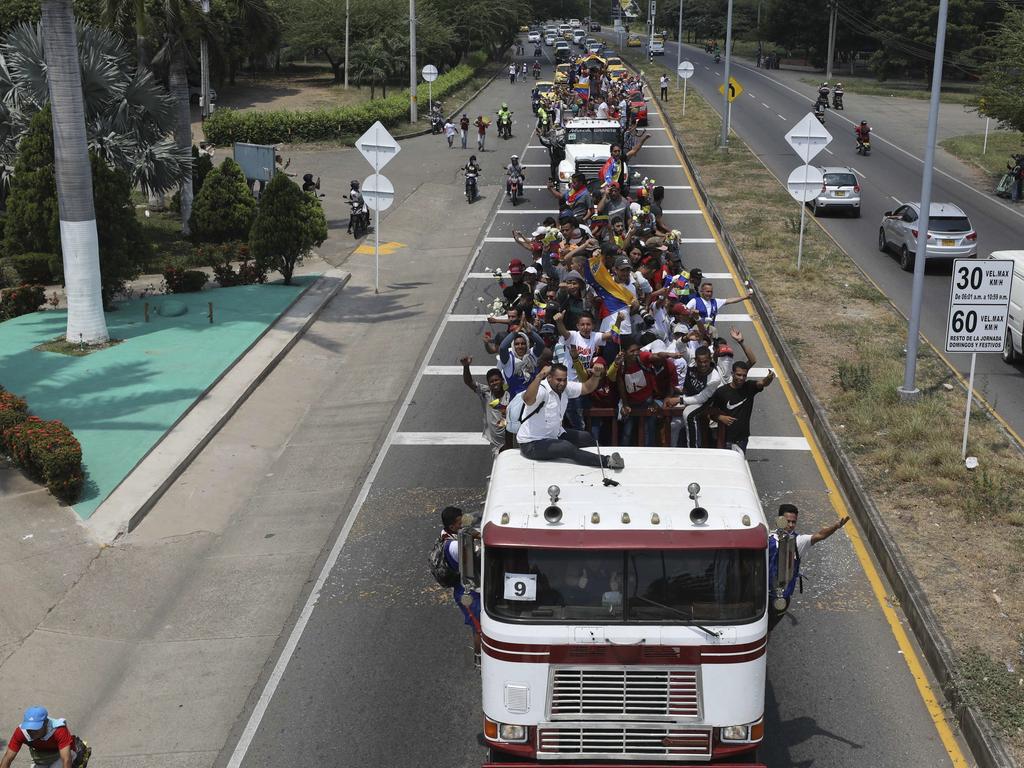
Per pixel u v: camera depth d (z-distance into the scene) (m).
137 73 31.05
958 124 58.62
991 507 13.80
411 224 35.53
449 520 9.98
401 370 21.34
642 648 8.20
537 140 52.72
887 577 12.67
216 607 12.72
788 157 45.91
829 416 17.42
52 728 8.74
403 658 11.34
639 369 10.92
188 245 31.88
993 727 9.48
